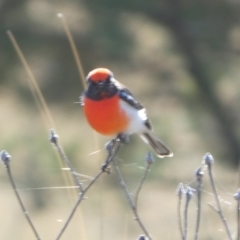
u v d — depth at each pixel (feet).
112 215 40.73
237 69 43.62
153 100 43.21
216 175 41.93
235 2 42.34
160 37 43.04
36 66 39.27
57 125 39.91
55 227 41.06
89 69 39.45
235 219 32.78
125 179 41.24
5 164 19.35
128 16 41.34
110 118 24.56
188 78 43.47
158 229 41.34
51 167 39.86
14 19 39.40
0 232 44.62
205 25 42.73
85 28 39.99
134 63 41.45
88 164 39.73
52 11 39.75
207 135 43.91
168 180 42.19
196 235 19.33
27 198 41.32
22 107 38.70
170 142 43.01
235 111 44.21
